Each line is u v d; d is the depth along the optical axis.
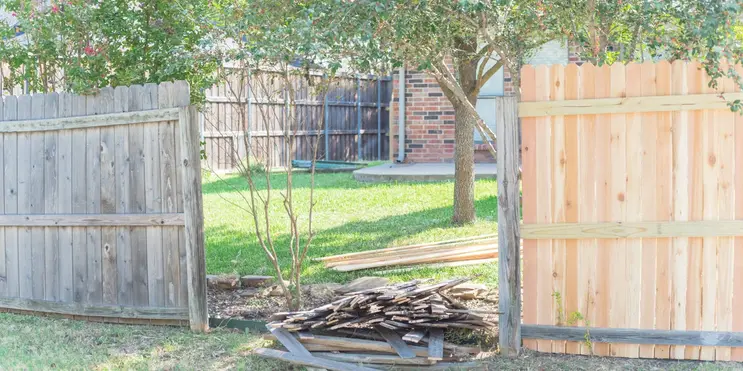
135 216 6.43
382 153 24.05
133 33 6.95
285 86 6.61
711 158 5.11
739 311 5.16
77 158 6.74
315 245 9.48
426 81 16.64
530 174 5.32
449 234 9.72
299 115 21.09
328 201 12.81
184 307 6.34
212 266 8.50
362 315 5.63
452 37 6.20
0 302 7.18
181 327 6.39
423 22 5.54
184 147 6.16
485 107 16.58
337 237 9.91
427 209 11.67
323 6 5.16
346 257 8.57
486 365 5.20
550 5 5.67
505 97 5.31
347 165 19.72
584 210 5.26
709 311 5.19
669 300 5.23
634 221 5.20
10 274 7.13
